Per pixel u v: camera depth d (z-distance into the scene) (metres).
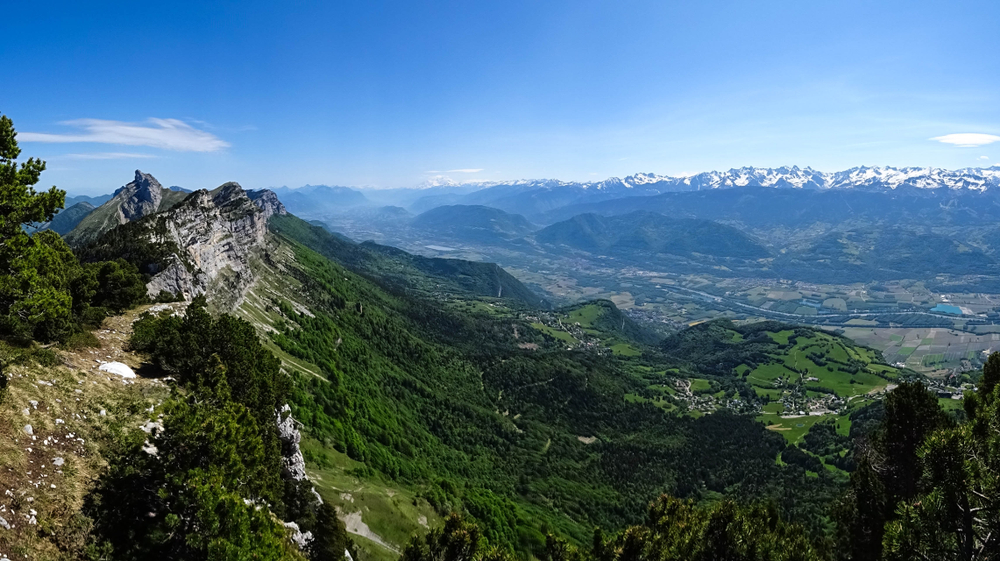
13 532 25.89
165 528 32.97
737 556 34.50
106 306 76.06
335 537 63.38
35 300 38.34
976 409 38.94
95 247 128.50
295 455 68.12
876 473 56.16
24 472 29.84
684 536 38.72
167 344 57.53
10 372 38.12
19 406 34.75
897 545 27.12
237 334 67.25
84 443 36.03
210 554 28.34
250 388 61.28
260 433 57.16
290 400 116.12
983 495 25.73
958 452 27.20
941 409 52.69
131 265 103.12
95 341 56.34
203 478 32.22
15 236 36.03
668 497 52.38
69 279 63.03
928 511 26.80
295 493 63.00
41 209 36.91
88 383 44.53
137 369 54.16
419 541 37.84
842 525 54.34
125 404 44.47
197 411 37.09
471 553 36.44
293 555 45.12
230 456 36.59
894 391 56.19
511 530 129.50
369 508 91.94
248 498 41.72
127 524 31.92
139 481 34.94
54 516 28.64
